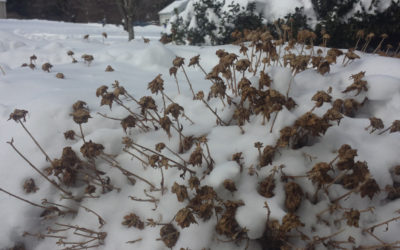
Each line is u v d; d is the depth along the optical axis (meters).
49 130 2.12
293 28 5.53
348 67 2.60
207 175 1.71
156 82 2.02
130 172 1.87
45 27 21.22
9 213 1.74
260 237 1.54
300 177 1.59
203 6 6.48
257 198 1.56
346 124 1.93
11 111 2.32
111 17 41.12
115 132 2.09
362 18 5.32
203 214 1.44
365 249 1.46
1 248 1.67
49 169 1.78
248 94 1.72
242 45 2.60
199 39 6.61
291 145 1.76
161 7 40.38
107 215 1.77
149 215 1.69
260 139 1.81
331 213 1.55
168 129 1.85
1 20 25.80
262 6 5.92
